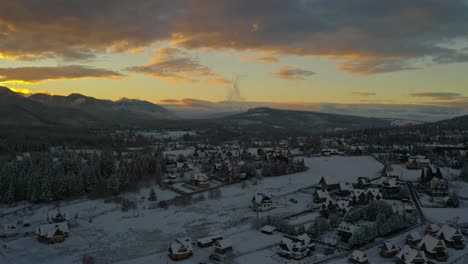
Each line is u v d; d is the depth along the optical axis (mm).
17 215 139875
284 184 180875
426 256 95938
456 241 101375
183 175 199625
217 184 182750
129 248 109125
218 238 111312
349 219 121500
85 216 138125
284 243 100500
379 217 114062
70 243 113125
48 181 154375
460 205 138375
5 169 163375
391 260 94812
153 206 148125
